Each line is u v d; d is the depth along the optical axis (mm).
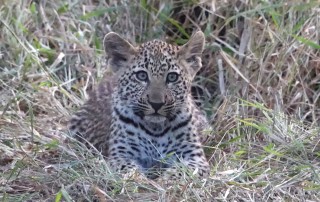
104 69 14430
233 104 13469
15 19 14859
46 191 10500
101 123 12391
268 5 14430
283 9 14430
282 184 10852
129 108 11805
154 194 10367
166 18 14820
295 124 12969
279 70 14102
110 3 15320
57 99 14016
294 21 14516
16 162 11375
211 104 14203
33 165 11281
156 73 11578
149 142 11852
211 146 12625
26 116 13234
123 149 11820
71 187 10492
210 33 14578
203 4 14930
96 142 12406
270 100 13773
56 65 14484
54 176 10766
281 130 12625
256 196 10641
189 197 10281
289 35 14273
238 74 14125
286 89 13984
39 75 14062
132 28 15055
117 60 12086
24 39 14602
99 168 10883
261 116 13492
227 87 14203
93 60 14617
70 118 13094
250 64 14188
